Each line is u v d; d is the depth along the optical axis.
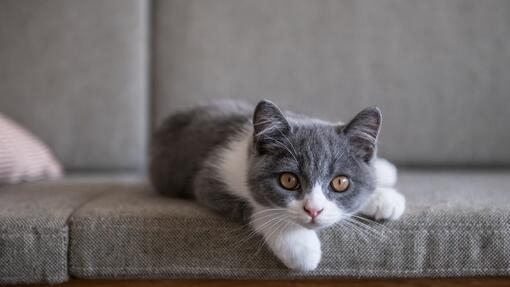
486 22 0.72
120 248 0.48
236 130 0.55
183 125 0.60
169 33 0.73
